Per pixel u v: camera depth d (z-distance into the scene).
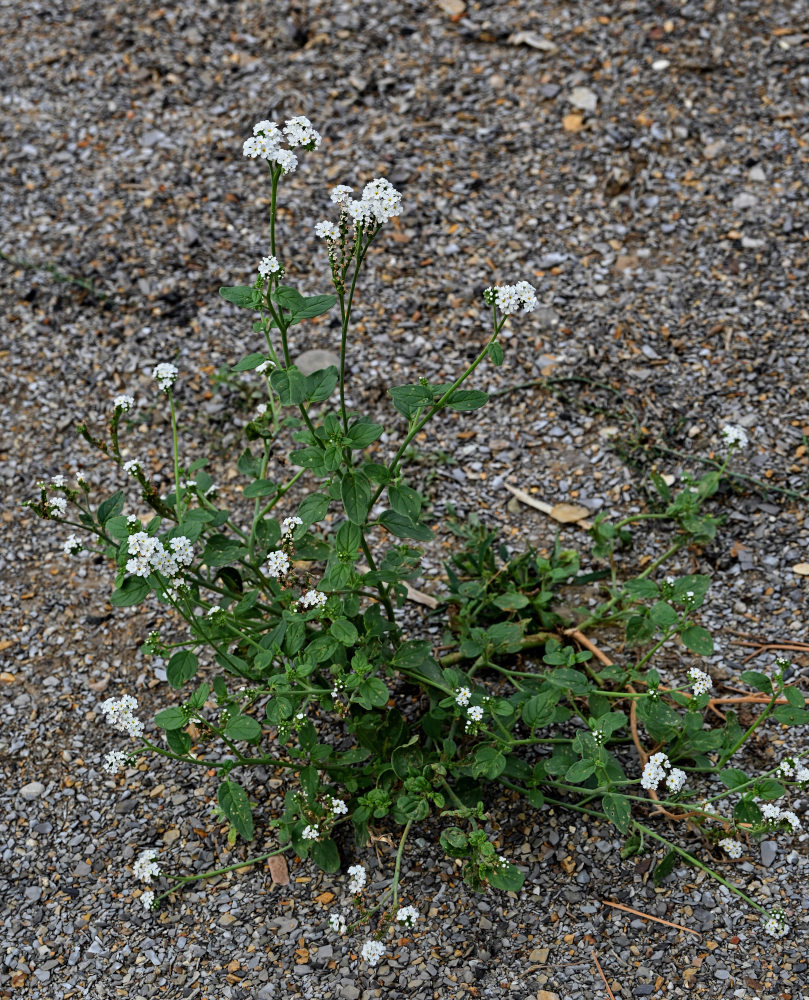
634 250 1.60
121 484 1.50
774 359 1.51
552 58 1.79
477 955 1.24
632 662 1.36
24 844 1.31
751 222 1.60
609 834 1.29
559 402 1.52
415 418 1.23
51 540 1.47
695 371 1.52
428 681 1.28
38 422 1.54
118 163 1.73
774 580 1.40
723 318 1.54
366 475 1.23
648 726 1.28
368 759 1.30
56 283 1.62
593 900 1.26
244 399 1.54
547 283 1.58
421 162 1.68
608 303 1.56
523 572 1.39
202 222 1.65
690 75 1.73
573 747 1.24
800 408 1.49
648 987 1.22
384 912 1.26
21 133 1.79
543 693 1.27
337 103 1.77
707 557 1.42
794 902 1.25
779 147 1.65
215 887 1.28
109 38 1.93
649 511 1.45
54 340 1.59
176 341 1.58
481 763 1.25
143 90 1.84
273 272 1.21
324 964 1.25
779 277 1.56
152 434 1.53
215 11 1.96
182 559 1.21
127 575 1.26
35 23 1.98
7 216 1.67
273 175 1.20
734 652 1.37
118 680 1.39
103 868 1.29
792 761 1.23
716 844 1.28
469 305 1.57
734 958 1.23
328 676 1.30
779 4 1.82
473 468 1.49
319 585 1.24
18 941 1.27
